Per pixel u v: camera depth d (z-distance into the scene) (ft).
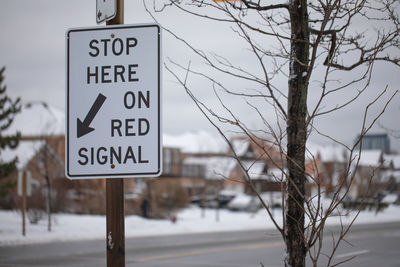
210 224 107.65
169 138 254.47
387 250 58.03
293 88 12.04
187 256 52.54
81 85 11.30
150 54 11.12
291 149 11.94
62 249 58.75
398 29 12.26
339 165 128.77
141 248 60.85
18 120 146.30
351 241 70.08
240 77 12.02
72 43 11.39
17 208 101.14
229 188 198.08
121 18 11.55
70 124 11.27
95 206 115.14
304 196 11.49
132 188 140.36
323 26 11.60
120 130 11.08
